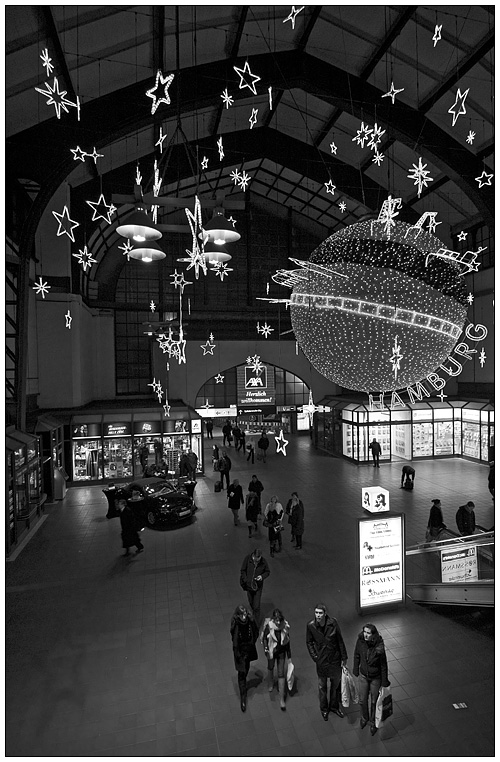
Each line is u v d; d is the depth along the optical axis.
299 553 8.71
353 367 5.88
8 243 11.45
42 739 4.32
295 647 5.71
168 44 10.48
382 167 16.67
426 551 7.04
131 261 20.55
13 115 9.89
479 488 13.26
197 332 21.31
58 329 15.12
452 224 18.91
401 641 5.80
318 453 19.50
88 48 9.12
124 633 6.10
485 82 11.45
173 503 10.50
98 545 9.38
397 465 16.81
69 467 14.59
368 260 5.41
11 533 8.90
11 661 5.51
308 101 14.49
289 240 22.61
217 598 7.04
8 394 11.12
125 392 20.84
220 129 16.00
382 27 11.00
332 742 4.24
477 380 18.36
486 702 4.72
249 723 4.49
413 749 4.14
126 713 4.64
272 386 22.72
